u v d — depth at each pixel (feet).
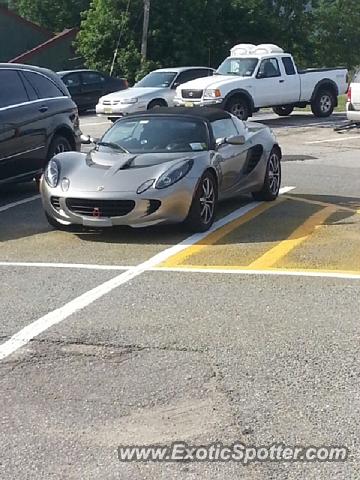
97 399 15.25
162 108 34.04
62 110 39.86
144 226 28.12
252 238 28.66
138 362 17.01
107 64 130.62
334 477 12.46
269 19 142.82
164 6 131.23
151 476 12.52
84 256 26.40
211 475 12.53
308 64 154.51
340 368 16.58
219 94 70.13
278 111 85.35
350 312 20.16
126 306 20.83
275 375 16.25
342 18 167.94
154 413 14.65
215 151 31.27
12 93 37.04
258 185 34.99
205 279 23.32
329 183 41.65
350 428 13.97
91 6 137.80
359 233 29.27
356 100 66.03
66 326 19.30
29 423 14.33
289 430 13.92
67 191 28.66
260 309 20.47
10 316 20.15
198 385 15.80
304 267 24.59
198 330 18.92
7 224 31.94
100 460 13.00
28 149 37.17
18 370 16.69
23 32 138.51
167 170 28.53
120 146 31.40
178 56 130.41
